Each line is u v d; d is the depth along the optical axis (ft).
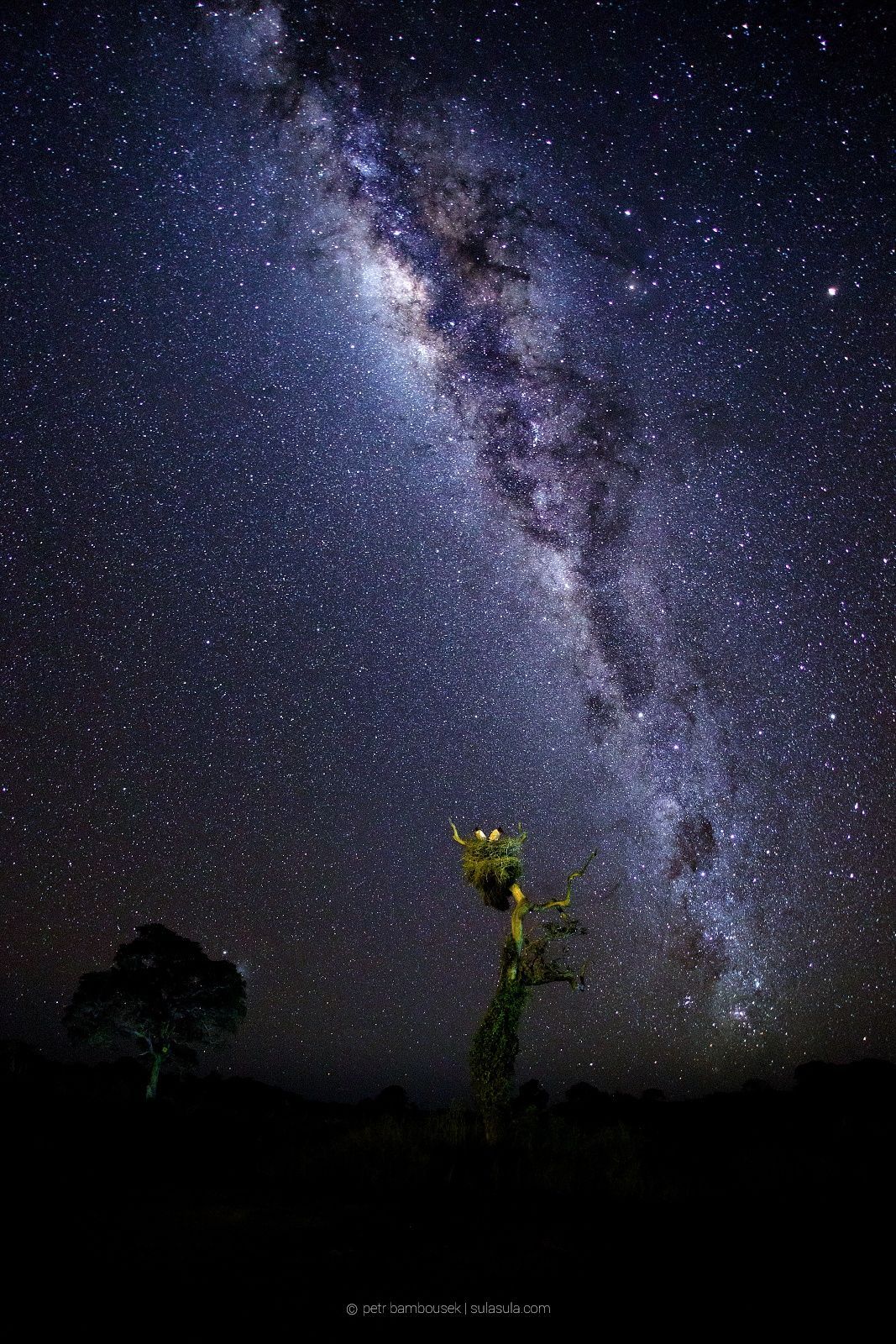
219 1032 90.79
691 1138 41.24
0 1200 22.06
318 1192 26.53
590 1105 60.34
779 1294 16.92
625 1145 32.22
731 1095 60.75
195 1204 23.97
